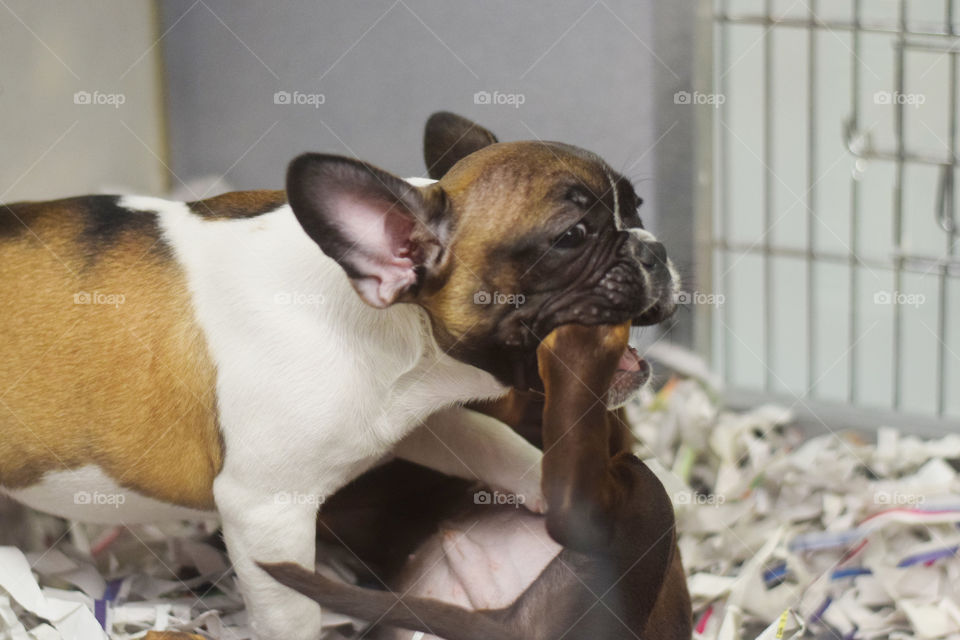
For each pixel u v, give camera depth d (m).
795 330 3.34
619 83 2.96
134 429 2.03
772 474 2.72
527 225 1.81
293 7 3.07
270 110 3.13
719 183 3.22
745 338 3.33
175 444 2.03
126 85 3.01
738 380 3.28
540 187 1.82
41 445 2.06
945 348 3.26
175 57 3.09
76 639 2.11
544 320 1.84
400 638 2.07
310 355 1.91
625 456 2.10
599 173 1.88
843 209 3.41
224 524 2.01
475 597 2.01
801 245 3.39
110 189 3.01
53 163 2.86
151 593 2.28
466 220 1.82
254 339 1.94
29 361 2.04
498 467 2.16
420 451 2.19
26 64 2.76
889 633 2.29
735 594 2.34
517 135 3.03
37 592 2.15
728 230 3.28
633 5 2.91
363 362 1.92
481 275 1.82
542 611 1.86
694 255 3.03
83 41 2.90
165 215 2.12
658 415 2.95
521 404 2.29
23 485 2.12
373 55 3.07
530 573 2.03
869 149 3.01
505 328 1.85
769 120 3.14
